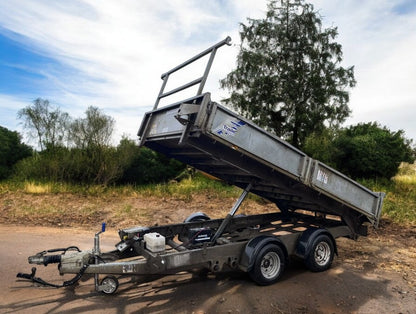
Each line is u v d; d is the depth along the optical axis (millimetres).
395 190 13469
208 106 4328
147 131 6121
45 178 14242
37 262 4355
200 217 6992
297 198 6582
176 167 17312
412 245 7574
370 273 5758
